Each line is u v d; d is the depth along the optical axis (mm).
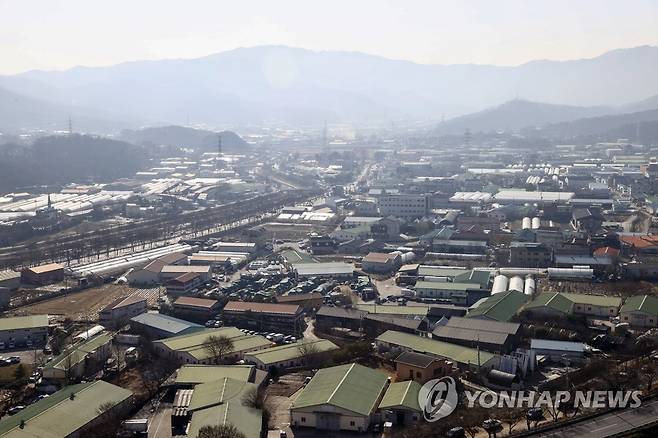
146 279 131750
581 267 128250
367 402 68375
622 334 91312
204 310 106938
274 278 131250
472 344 87812
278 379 80188
